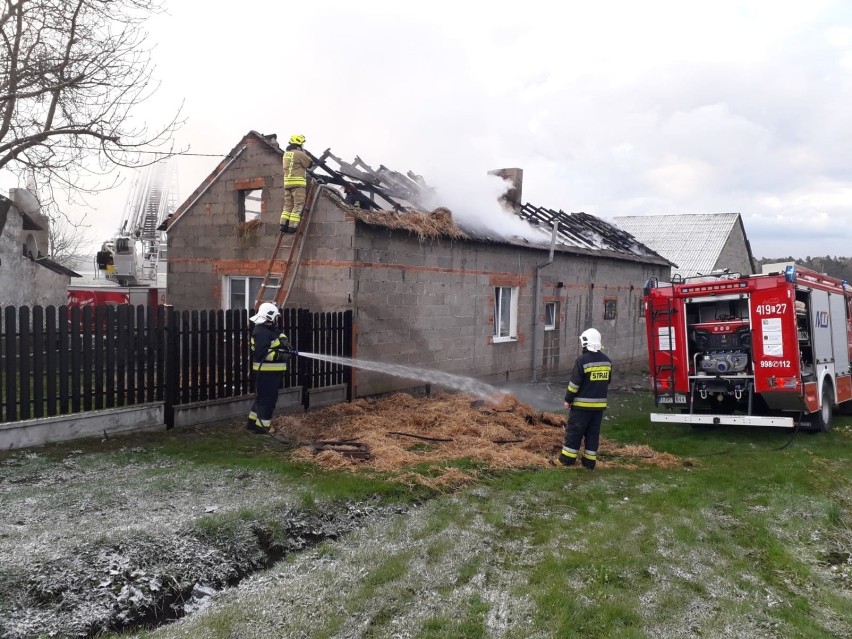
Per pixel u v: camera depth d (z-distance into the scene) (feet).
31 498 18.80
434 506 20.75
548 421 34.53
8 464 21.90
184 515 17.83
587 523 19.80
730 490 23.84
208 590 15.11
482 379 47.29
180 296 46.42
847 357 41.04
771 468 27.02
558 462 26.71
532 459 26.68
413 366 40.93
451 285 43.91
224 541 16.92
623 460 28.09
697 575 16.55
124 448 24.82
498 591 15.12
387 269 38.68
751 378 32.55
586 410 25.95
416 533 18.43
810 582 16.79
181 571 15.46
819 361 35.14
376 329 38.19
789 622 14.37
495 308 49.52
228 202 43.65
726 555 18.03
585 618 13.89
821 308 36.17
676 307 34.24
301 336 33.55
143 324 27.40
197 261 45.42
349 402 35.91
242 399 31.30
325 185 37.86
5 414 23.77
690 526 19.80
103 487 20.04
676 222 112.37
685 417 32.81
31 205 65.72
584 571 16.31
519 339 51.34
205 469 22.63
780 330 31.45
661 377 34.76
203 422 29.48
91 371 25.76
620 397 47.83
